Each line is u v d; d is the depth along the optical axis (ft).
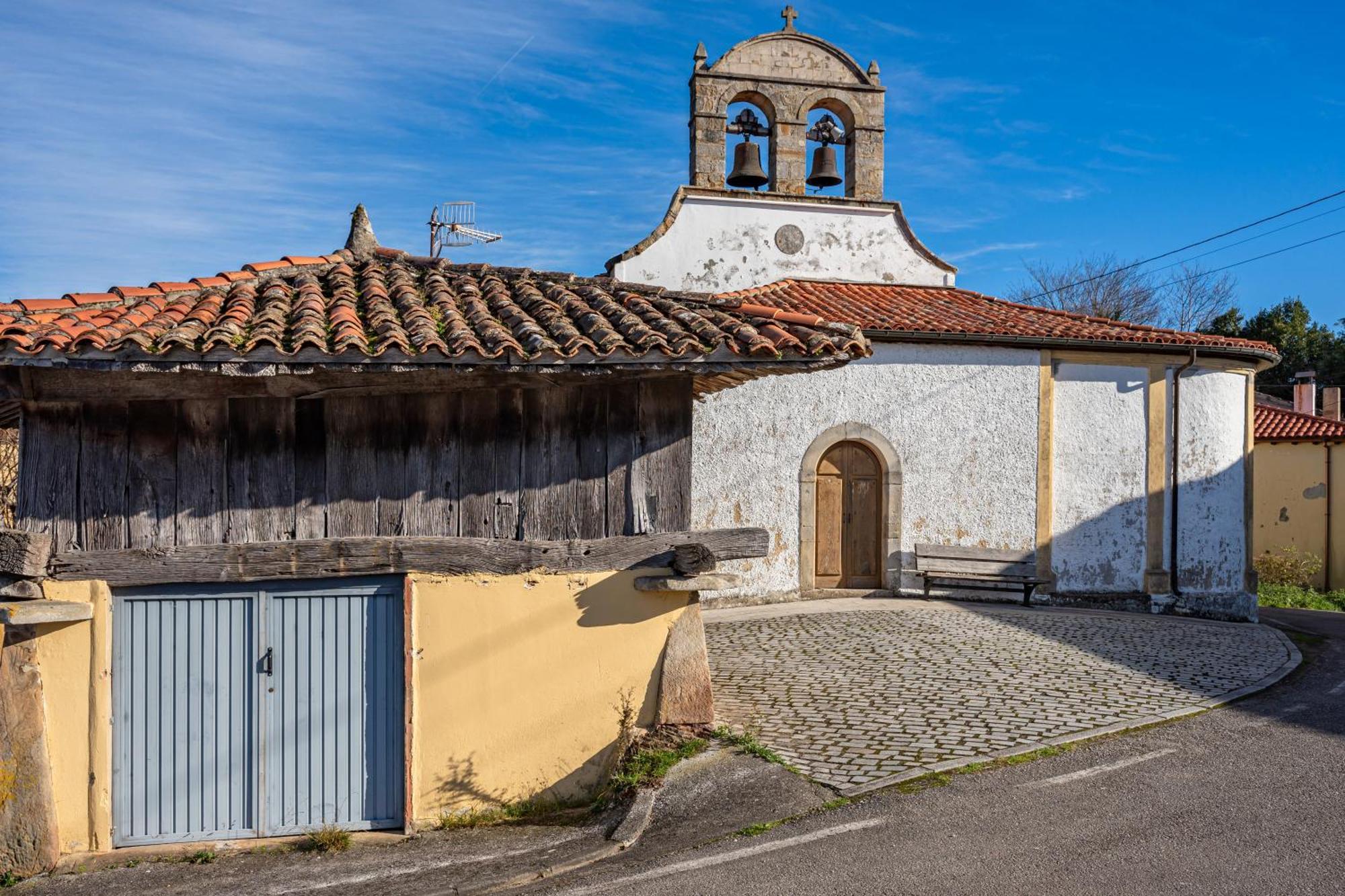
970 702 25.41
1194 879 15.57
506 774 19.99
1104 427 42.73
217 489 19.16
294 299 21.08
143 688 18.89
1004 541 41.70
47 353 16.35
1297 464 71.36
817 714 24.45
